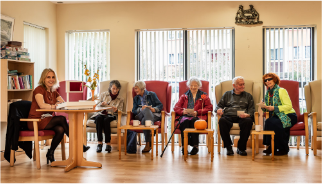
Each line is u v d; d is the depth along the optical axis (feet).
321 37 15.84
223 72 16.97
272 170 10.75
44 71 12.12
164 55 17.52
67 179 9.71
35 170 10.92
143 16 17.24
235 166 11.35
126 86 16.01
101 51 17.93
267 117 13.83
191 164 11.71
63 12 17.93
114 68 17.51
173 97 17.47
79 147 11.41
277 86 14.02
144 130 14.03
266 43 16.74
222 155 13.44
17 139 11.23
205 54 17.10
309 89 14.60
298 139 14.98
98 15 17.63
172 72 17.44
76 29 17.83
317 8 15.87
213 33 17.01
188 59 17.24
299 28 16.43
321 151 14.28
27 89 14.06
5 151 11.66
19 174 10.37
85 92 16.24
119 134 12.80
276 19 16.21
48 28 17.34
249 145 15.72
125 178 9.80
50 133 11.75
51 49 17.57
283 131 13.16
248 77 16.46
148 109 14.15
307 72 16.43
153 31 17.57
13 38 14.75
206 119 14.06
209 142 13.97
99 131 14.33
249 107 14.28
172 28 17.10
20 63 14.51
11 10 14.64
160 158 12.84
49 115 11.98
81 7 17.78
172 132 13.89
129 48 17.39
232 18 16.55
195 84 14.57
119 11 17.44
